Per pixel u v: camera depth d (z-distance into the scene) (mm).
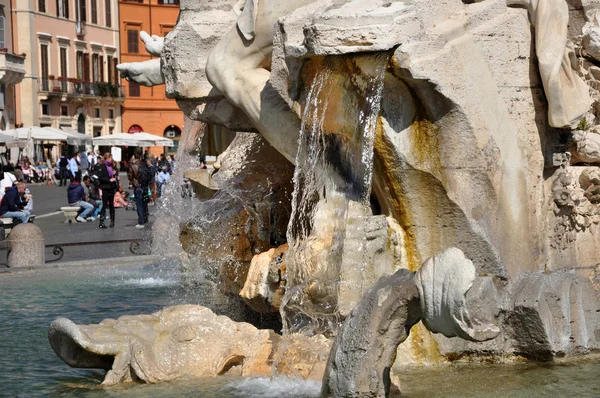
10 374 8438
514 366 7766
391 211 7984
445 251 6398
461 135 7527
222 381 7719
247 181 10359
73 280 15008
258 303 8938
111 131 83000
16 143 56219
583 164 8758
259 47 8562
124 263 17219
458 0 7797
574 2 8633
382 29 6992
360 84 7410
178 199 15641
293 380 7645
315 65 7648
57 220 30688
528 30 7996
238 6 9375
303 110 7934
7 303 12711
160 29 85875
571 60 8234
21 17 71500
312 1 8250
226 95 8773
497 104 7730
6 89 68812
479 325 6297
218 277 10578
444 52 7336
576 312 7875
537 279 7840
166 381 7781
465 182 7652
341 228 7992
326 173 8172
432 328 6457
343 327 6629
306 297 8016
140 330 8062
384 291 6531
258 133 9594
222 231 10477
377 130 7543
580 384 7203
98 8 81500
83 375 8289
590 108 8555
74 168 51969
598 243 8836
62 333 7988
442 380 7402
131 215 32594
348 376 6473
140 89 84062
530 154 8047
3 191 25969
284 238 10102
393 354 6566
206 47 9328
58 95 75000
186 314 8234
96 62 81250
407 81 7328
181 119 84500
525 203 7980
